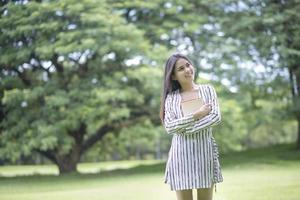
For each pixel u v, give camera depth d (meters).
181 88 3.47
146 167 14.12
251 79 14.26
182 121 3.23
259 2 14.78
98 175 12.55
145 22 14.52
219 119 3.27
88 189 9.31
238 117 14.95
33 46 12.73
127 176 11.84
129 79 13.75
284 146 16.86
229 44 13.95
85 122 13.02
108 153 18.56
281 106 15.88
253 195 7.12
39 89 12.76
